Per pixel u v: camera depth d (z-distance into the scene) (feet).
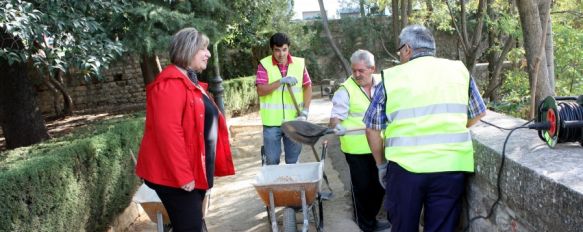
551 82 17.76
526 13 16.33
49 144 15.38
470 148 8.82
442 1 32.60
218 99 28.94
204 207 13.87
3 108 25.40
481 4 28.60
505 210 7.89
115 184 15.60
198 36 10.28
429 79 8.65
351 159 13.89
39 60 17.89
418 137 8.62
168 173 9.85
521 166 7.15
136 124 18.28
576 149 7.66
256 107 47.93
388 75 9.00
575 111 7.49
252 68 60.95
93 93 58.39
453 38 68.59
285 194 12.84
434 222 8.86
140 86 60.59
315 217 14.53
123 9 21.97
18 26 15.12
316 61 68.44
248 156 27.17
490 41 33.45
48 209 11.44
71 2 18.61
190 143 9.93
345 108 13.82
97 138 14.70
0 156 14.07
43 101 54.75
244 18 46.37
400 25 30.83
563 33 26.48
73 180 12.75
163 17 24.93
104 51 19.20
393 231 9.16
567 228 6.01
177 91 9.66
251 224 16.28
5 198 9.89
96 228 14.34
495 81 29.71
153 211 12.72
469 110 9.12
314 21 68.39
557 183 6.19
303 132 11.18
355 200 14.34
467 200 9.55
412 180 8.64
